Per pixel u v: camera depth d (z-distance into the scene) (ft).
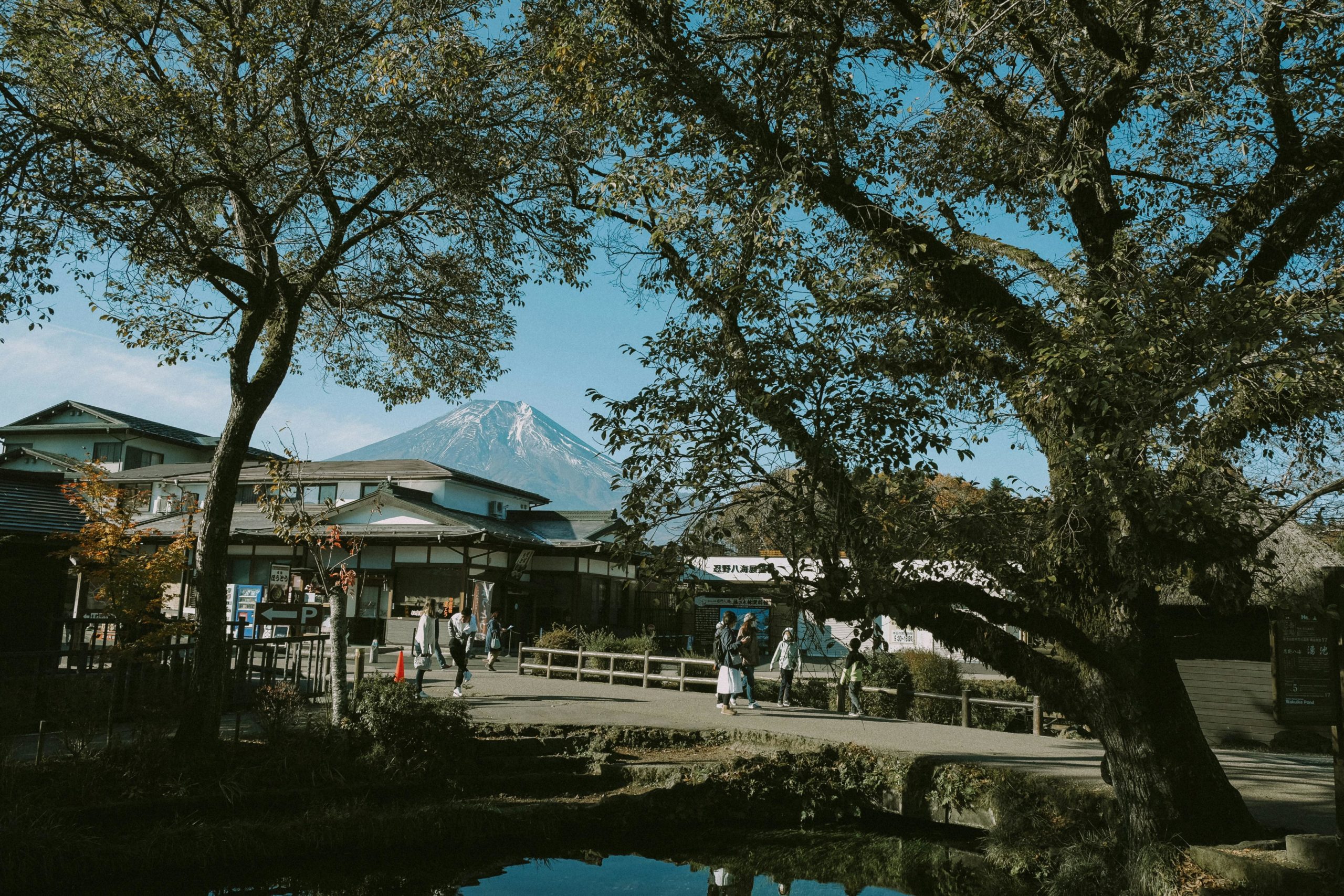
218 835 30.68
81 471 51.60
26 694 37.65
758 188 28.94
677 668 76.79
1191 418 22.54
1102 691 28.66
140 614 48.16
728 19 32.22
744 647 54.90
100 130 31.58
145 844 29.35
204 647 34.55
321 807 34.60
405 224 40.68
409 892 31.94
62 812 29.32
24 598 48.98
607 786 41.86
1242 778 38.24
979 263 32.42
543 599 120.67
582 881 33.53
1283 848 26.37
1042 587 29.09
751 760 42.55
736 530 26.27
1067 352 22.59
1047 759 39.52
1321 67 28.60
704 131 31.22
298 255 41.91
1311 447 24.62
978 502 27.68
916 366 30.04
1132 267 26.76
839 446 24.04
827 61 30.58
